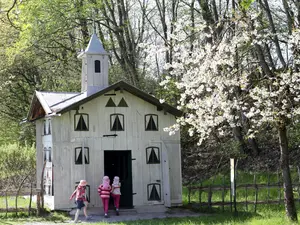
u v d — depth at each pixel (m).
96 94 19.14
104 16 31.67
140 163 19.89
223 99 14.26
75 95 21.62
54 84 36.28
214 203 18.45
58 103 20.31
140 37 37.22
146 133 20.14
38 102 21.98
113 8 32.22
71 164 19.02
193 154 30.16
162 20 33.22
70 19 30.39
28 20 28.16
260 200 18.36
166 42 15.72
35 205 20.33
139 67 35.84
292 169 23.38
